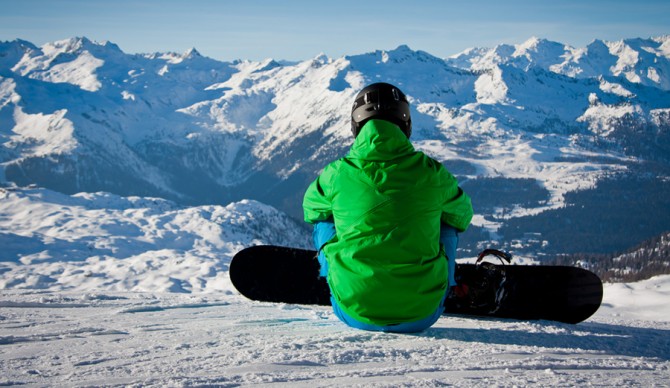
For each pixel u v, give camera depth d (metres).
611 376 2.28
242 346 2.59
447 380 2.10
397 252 2.89
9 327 3.08
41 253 77.25
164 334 2.94
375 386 1.97
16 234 83.31
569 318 3.75
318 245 3.27
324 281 4.08
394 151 2.99
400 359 2.43
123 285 56.09
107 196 127.38
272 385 1.94
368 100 3.14
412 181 2.92
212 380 1.96
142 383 1.88
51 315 3.65
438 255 3.01
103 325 3.22
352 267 2.95
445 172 3.06
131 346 2.57
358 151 3.05
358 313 3.01
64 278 59.66
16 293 5.38
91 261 69.50
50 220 102.62
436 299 2.97
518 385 2.05
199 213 115.19
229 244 100.25
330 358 2.37
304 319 3.54
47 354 2.35
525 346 2.83
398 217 2.89
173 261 62.66
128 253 84.38
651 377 2.32
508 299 3.73
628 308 22.34
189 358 2.30
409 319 2.97
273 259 4.12
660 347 3.11
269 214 131.75
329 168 3.12
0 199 115.50
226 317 3.64
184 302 4.46
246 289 4.10
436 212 2.97
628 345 3.10
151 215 112.56
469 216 3.22
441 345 2.76
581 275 3.77
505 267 3.78
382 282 2.90
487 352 2.63
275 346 2.58
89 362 2.20
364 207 2.91
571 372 2.33
